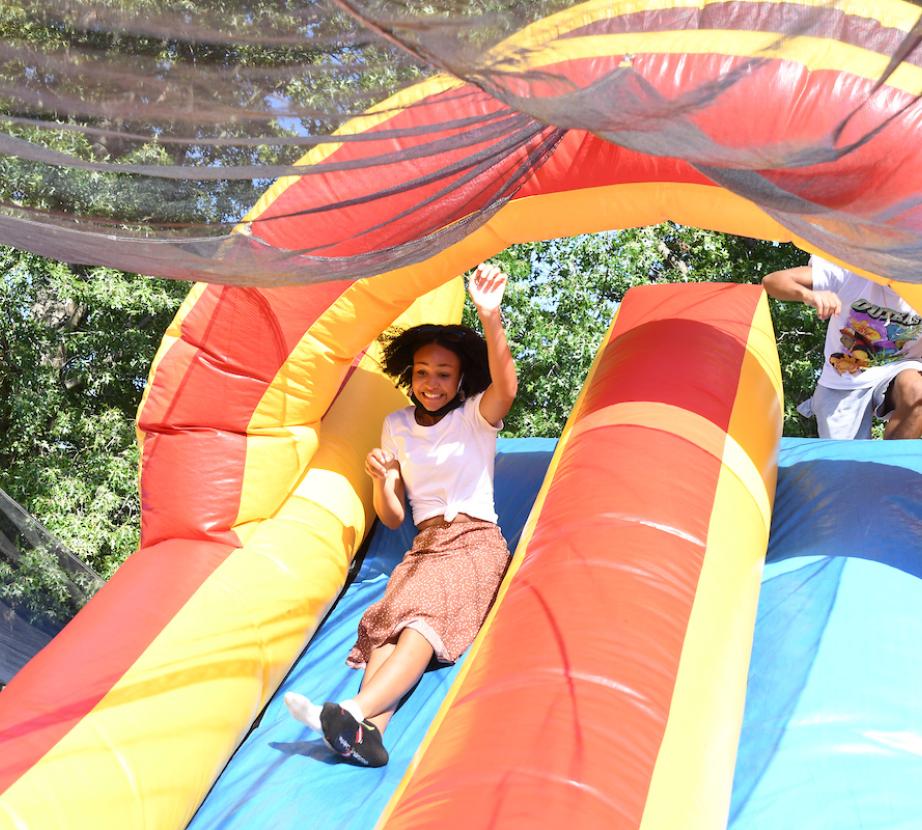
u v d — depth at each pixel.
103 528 8.72
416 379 3.65
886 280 3.14
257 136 2.27
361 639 3.34
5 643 3.49
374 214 2.82
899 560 3.25
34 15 1.96
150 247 2.55
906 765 2.53
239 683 3.15
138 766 2.78
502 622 2.72
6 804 2.54
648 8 2.27
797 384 9.56
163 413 3.57
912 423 4.41
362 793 2.82
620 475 3.12
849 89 2.21
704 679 2.56
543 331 9.24
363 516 3.98
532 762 2.16
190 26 1.99
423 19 1.84
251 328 3.52
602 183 3.25
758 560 3.20
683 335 3.80
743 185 2.45
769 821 2.44
